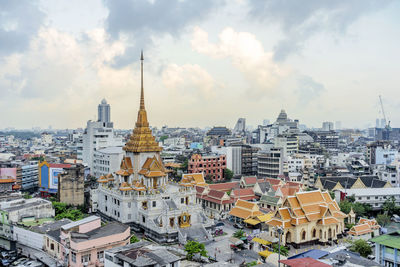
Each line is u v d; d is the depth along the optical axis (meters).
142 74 141.75
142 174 132.50
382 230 123.88
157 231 114.50
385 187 173.12
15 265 97.88
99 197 145.12
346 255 73.75
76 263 85.56
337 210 123.50
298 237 110.62
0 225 116.69
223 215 146.00
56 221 113.31
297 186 161.25
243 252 104.06
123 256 74.69
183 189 135.75
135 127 140.62
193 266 82.06
